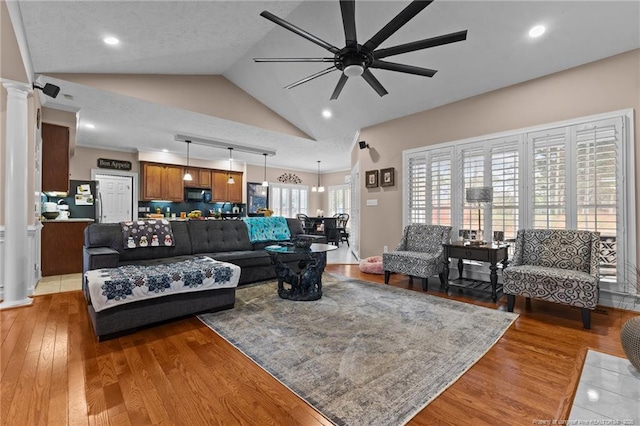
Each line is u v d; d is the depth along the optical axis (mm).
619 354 2047
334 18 3283
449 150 4219
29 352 2049
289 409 1487
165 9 2717
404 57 3566
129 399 1552
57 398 1551
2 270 3104
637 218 2883
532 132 3482
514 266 3045
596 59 3064
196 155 7770
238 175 8867
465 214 4039
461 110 4129
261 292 3553
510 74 3508
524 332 2432
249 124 5289
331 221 8945
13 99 2971
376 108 4762
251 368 1861
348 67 2414
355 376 1775
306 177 10781
